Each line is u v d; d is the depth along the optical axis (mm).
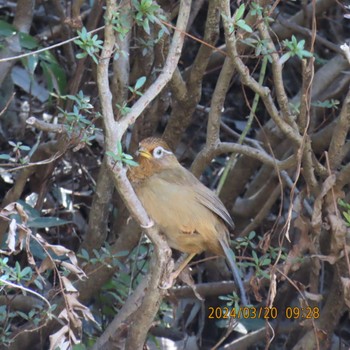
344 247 9227
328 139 11945
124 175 7203
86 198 12828
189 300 12273
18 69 13469
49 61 11961
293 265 9547
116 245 11039
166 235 8820
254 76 14047
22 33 11414
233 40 8547
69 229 12500
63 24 12344
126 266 11422
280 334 12602
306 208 10602
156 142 8789
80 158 12672
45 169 11250
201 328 12141
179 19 7980
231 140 14023
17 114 13297
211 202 8805
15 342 10734
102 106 7219
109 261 10602
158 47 10680
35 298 10758
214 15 9969
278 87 8883
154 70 10781
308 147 9148
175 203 8570
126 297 10953
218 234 8852
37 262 11406
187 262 9148
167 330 11766
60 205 12625
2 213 7688
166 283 8344
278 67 8750
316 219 9258
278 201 12906
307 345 10734
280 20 12469
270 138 12250
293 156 9414
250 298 12555
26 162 9180
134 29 11258
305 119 9125
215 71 14305
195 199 8672
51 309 8547
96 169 12719
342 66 12375
